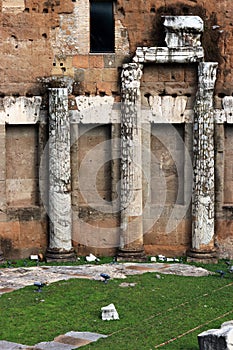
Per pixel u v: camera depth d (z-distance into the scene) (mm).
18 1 47031
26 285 40906
